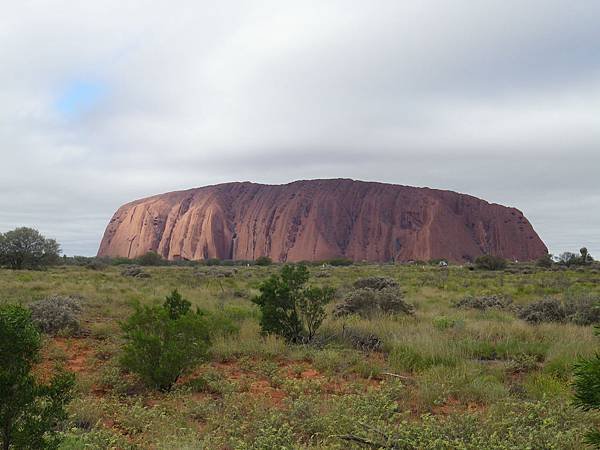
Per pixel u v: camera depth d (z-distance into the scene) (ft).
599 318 48.62
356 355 34.30
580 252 232.12
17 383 14.14
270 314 40.73
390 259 614.34
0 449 14.17
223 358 35.37
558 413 20.84
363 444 18.51
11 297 60.39
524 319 51.57
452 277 136.05
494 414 21.83
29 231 154.10
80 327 45.16
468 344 36.40
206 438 18.66
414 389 26.63
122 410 22.77
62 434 17.67
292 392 25.57
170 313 40.93
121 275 140.15
